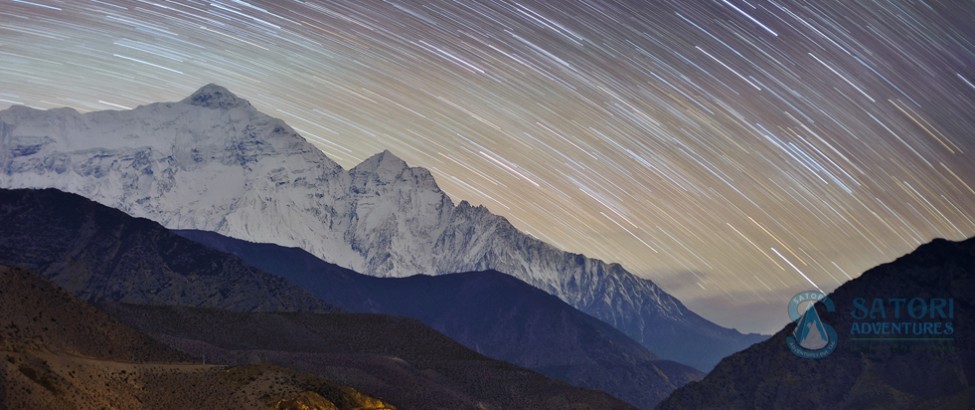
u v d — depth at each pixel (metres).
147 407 109.19
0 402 92.00
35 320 116.00
